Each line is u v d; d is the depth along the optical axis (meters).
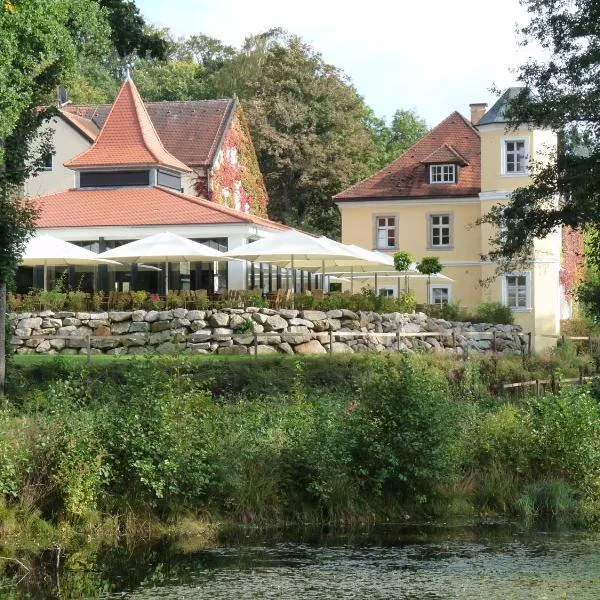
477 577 15.23
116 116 48.75
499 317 43.72
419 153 58.22
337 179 70.06
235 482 18.47
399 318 36.22
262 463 19.03
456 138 58.56
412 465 19.47
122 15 31.78
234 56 85.31
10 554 15.92
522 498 19.66
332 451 19.00
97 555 16.39
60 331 33.38
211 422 19.23
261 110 69.88
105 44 28.53
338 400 22.33
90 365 27.36
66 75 26.11
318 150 69.31
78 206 44.94
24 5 23.66
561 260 58.16
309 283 51.53
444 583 14.91
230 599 14.20
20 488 16.94
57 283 36.75
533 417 21.41
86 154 47.47
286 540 17.58
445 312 40.84
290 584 14.91
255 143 69.31
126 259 36.38
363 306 35.84
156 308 33.66
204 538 17.58
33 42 24.56
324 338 33.28
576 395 22.22
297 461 19.09
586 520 19.22
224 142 61.59
